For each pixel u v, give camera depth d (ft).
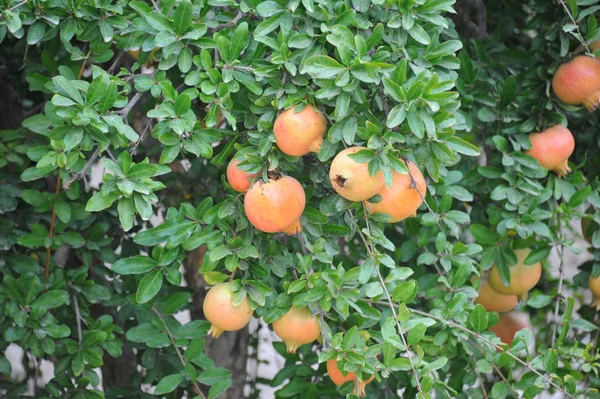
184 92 8.63
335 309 8.80
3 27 8.73
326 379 10.07
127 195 8.47
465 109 9.83
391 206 8.67
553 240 9.77
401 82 8.52
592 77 9.57
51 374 12.77
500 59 9.98
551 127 9.75
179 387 10.41
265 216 8.61
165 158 8.70
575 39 9.67
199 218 9.00
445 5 8.73
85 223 9.93
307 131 8.57
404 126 8.59
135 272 9.02
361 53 8.49
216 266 9.25
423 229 9.57
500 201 10.01
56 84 8.45
